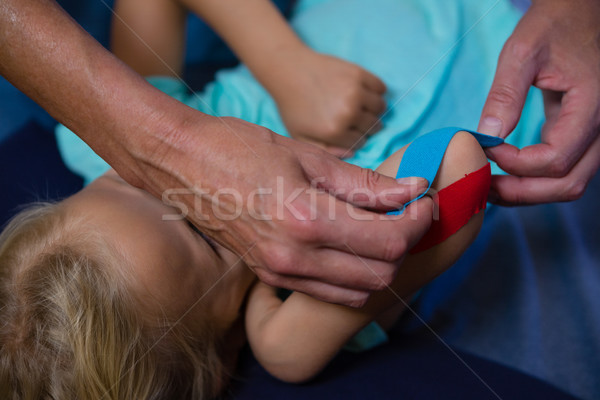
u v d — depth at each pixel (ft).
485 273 3.67
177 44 3.46
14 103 3.77
